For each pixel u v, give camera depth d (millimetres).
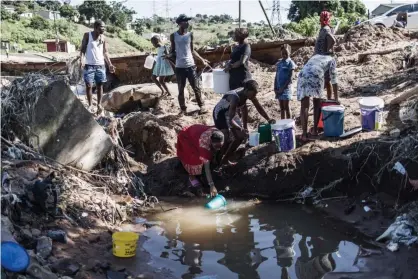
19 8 58406
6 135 7199
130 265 5668
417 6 21906
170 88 12227
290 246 6211
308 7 32938
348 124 8727
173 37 9891
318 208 7406
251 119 9945
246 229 6785
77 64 11430
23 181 6344
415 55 12203
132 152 9336
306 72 8062
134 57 16516
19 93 7270
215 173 8250
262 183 7996
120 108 11914
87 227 6387
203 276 5477
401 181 6848
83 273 5188
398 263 5562
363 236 6387
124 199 7527
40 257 5176
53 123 7297
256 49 16453
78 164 7699
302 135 8289
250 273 5551
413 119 8047
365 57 13336
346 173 7520
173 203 7848
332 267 5613
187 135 7906
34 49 42750
